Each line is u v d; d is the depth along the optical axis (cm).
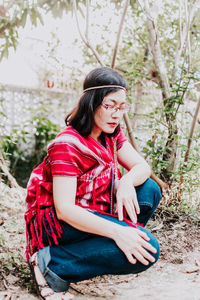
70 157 130
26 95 579
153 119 295
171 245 206
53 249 135
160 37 340
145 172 153
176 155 286
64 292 131
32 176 150
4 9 354
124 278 165
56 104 569
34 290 145
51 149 133
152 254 129
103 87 133
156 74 297
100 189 141
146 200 150
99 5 336
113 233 125
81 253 130
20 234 215
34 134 552
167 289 150
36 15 359
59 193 128
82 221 125
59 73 364
